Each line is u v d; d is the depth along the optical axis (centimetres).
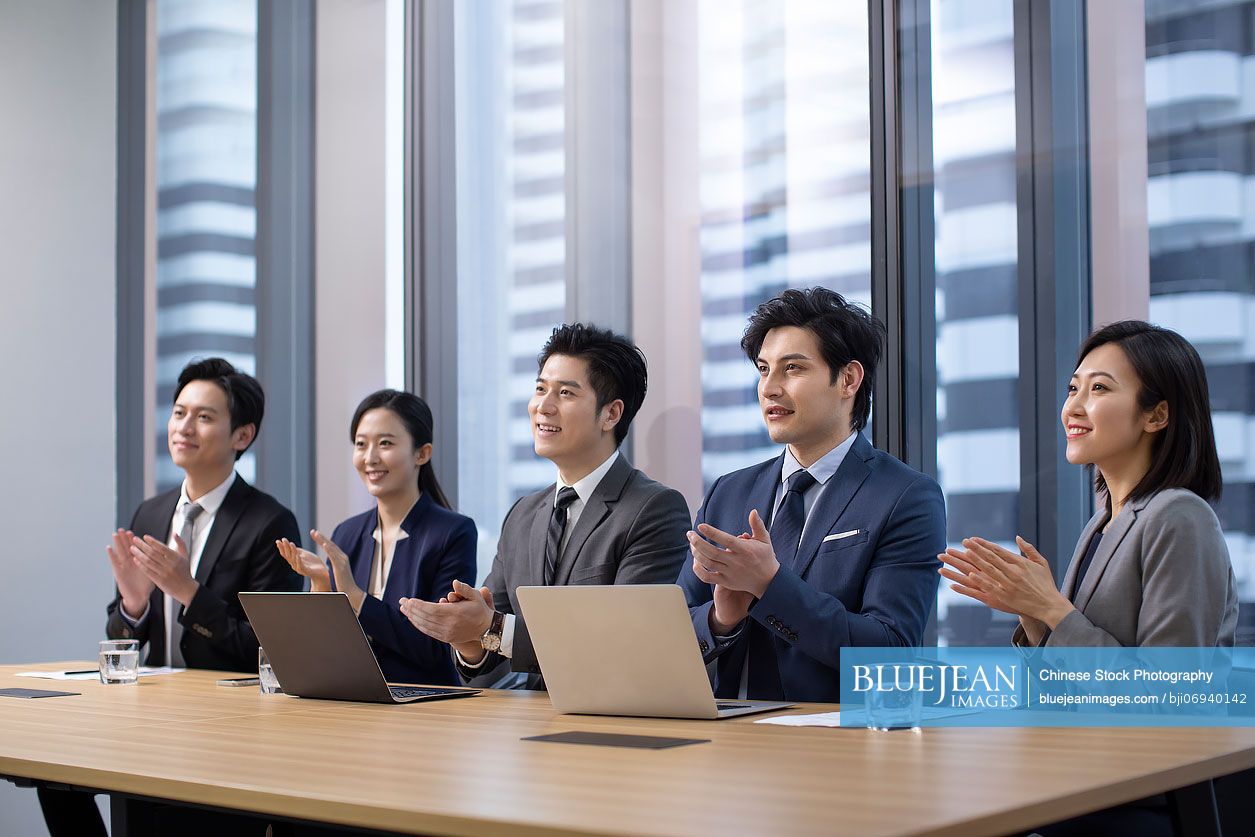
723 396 379
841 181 357
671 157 396
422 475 377
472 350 447
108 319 539
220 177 523
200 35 534
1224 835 214
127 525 537
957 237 331
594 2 416
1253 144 287
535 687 301
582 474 301
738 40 381
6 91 514
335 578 321
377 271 477
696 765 160
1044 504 315
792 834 118
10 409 507
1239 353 287
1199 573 218
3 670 352
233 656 350
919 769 155
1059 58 315
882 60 344
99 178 539
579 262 417
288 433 498
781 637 233
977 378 327
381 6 481
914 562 249
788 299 270
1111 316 307
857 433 271
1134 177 303
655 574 281
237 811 160
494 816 129
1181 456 232
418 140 461
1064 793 138
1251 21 287
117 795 190
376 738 193
